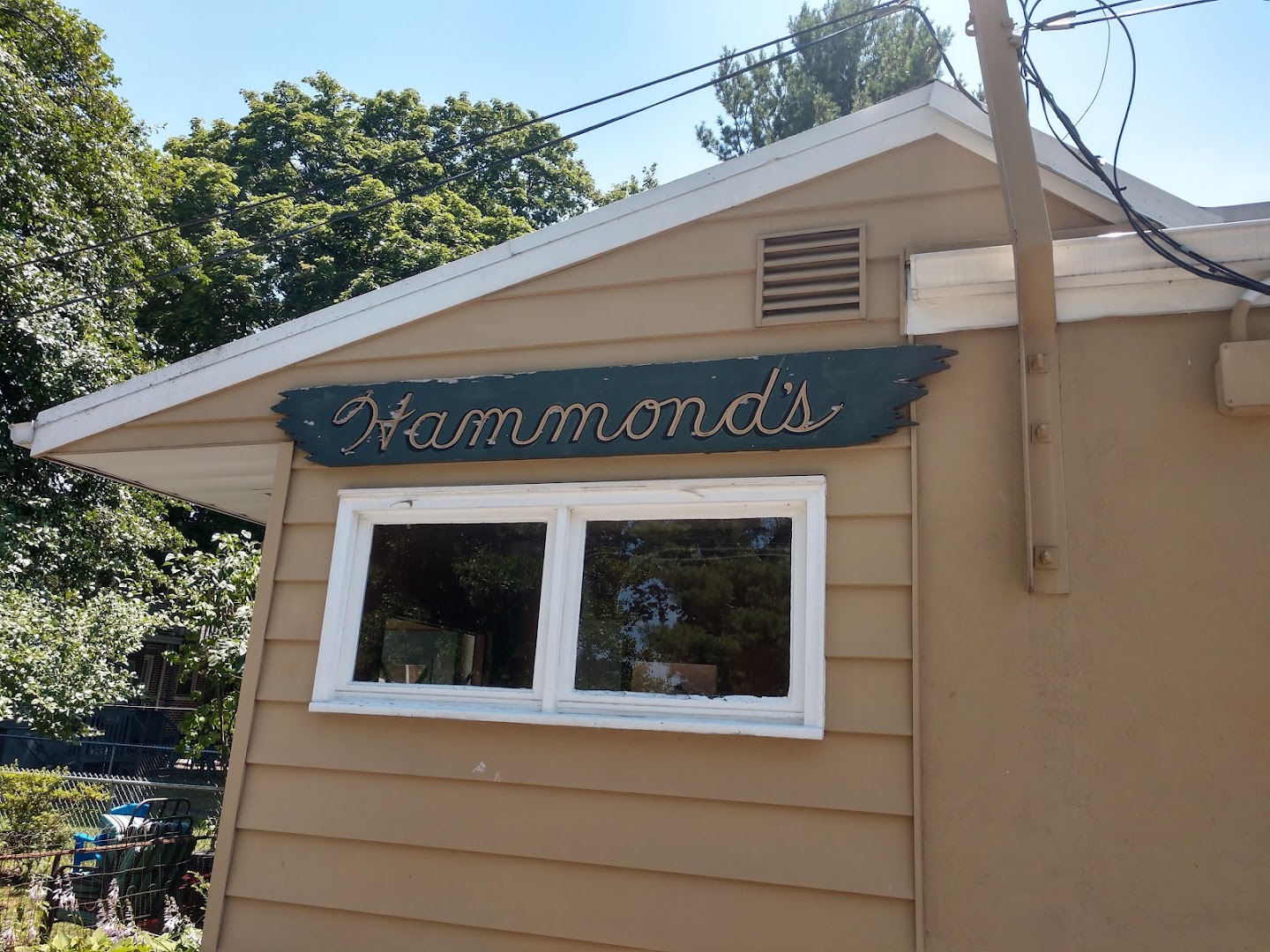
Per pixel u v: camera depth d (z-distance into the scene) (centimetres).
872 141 371
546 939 335
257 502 565
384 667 390
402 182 2339
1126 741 298
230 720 862
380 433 404
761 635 344
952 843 303
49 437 457
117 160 1425
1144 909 286
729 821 325
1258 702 291
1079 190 345
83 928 577
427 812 361
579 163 2705
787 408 351
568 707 357
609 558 371
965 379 340
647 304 387
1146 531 311
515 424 387
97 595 1212
